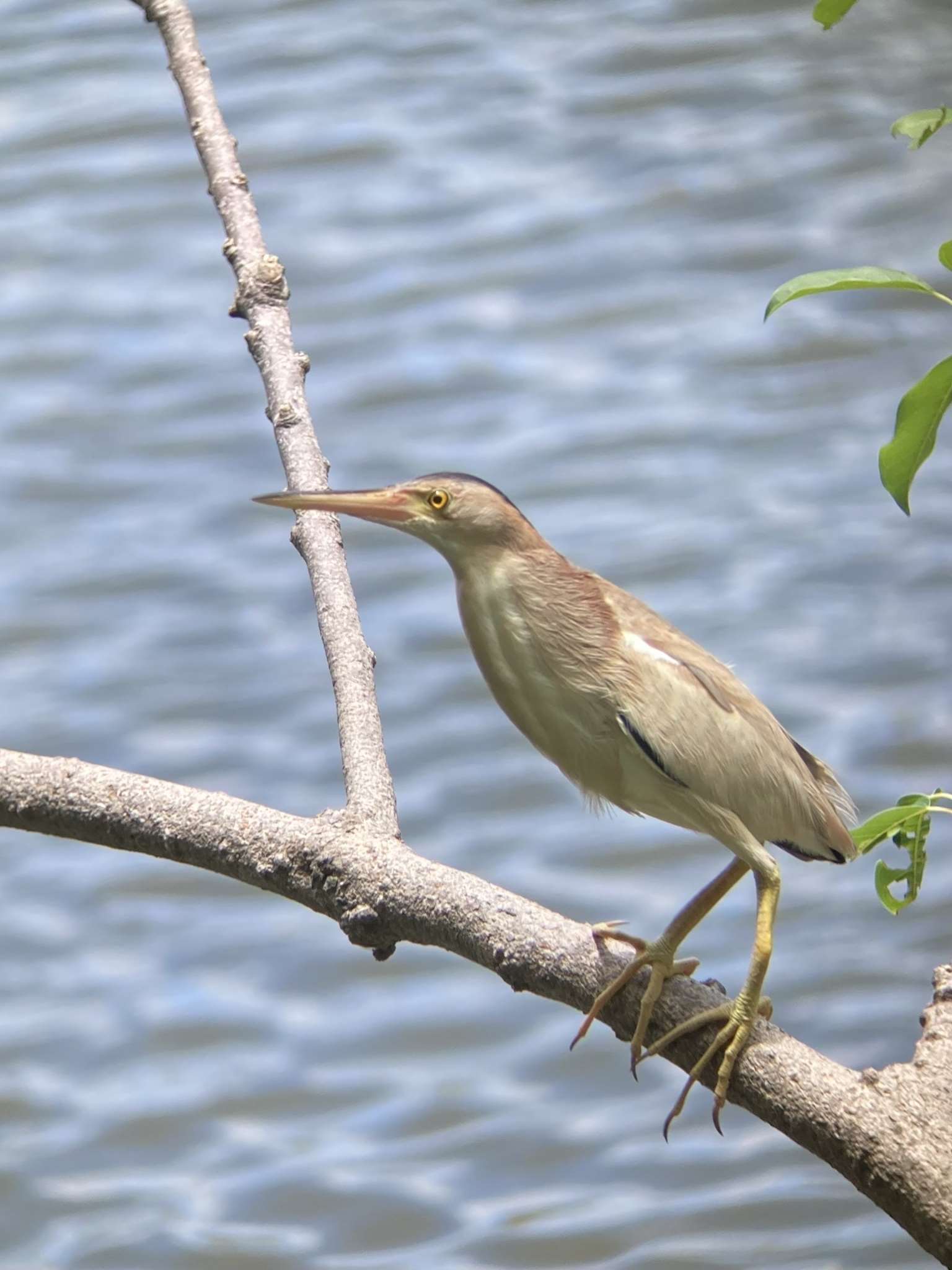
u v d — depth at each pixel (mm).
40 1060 14836
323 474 4859
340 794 16734
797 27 27453
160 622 18922
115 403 21656
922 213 23656
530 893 15742
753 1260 12766
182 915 16328
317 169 25125
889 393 21219
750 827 3850
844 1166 3381
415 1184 13578
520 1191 13609
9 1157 13906
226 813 4098
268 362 5133
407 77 26984
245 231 5383
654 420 20844
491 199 24438
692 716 3777
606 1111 14312
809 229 23562
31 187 24922
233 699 18000
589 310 22641
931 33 27172
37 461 20875
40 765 4262
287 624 18844
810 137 25172
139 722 17672
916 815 4273
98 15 28234
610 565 18891
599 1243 12984
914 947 15039
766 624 18125
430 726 17594
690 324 22297
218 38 28016
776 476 20031
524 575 3822
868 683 17469
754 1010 3551
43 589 19266
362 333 22375
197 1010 15266
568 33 27844
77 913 16312
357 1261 12977
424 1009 15344
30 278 23547
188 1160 13906
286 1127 14266
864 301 22594
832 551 19047
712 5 28047
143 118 25766
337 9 28516
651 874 15977
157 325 22766
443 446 20484
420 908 3863
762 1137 14039
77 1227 13328
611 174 24703
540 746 3963
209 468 20734
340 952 15867
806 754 4277
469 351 21938
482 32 27969
